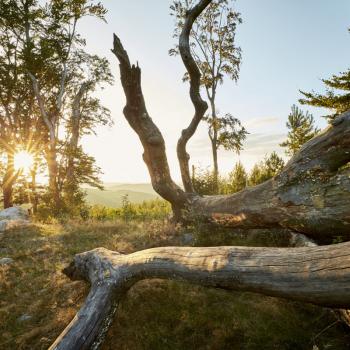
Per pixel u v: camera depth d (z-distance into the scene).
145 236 7.99
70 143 23.41
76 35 22.33
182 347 4.19
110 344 4.31
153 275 4.50
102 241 8.35
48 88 24.23
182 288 5.27
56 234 9.62
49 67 22.56
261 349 3.97
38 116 25.19
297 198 5.74
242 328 4.31
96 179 23.00
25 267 7.14
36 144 24.25
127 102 8.96
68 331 4.05
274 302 4.79
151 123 9.06
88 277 5.44
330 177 5.40
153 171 9.06
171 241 7.57
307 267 3.09
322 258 3.04
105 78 24.31
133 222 10.30
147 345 4.26
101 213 17.61
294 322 4.34
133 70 8.60
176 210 9.10
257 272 3.46
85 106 25.30
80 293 5.57
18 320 5.17
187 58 9.29
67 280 6.14
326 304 2.97
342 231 5.31
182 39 9.39
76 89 24.98
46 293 5.82
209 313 4.66
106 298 4.44
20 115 24.89
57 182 21.22
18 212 14.20
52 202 18.80
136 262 4.68
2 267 7.20
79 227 10.23
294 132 21.58
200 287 5.29
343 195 5.15
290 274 3.18
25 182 25.09
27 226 11.11
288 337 4.07
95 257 5.37
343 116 5.32
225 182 15.38
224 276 3.72
